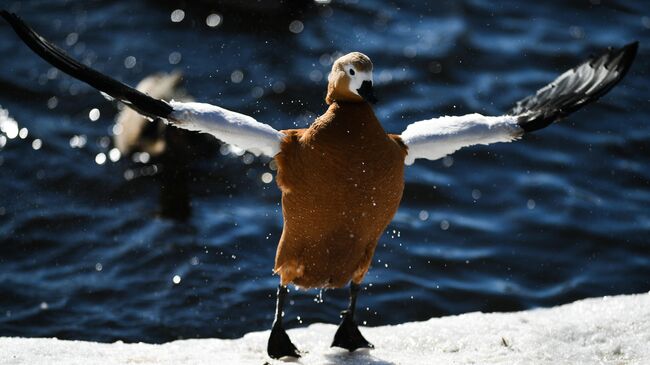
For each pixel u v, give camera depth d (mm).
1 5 19500
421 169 14961
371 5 19500
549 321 9609
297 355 8672
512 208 14117
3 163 15133
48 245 13320
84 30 18859
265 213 14148
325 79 17469
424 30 18703
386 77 17297
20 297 12141
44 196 14484
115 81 8203
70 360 8172
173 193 14703
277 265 8547
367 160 7980
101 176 15031
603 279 12680
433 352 8914
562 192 14469
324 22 19031
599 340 9023
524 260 13000
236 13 19188
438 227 13656
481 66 17641
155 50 18344
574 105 9281
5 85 17078
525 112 9453
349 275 8594
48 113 16531
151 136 15586
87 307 11977
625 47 9648
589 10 19344
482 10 19266
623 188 14664
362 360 8500
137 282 12484
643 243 13398
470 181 14719
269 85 17266
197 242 13320
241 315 11820
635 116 16328
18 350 8430
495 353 8695
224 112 8375
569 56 17875
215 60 18047
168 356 8578
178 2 19531
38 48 7965
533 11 19297
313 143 8008
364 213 8125
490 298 12211
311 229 8203
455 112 16375
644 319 9469
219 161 15367
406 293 12195
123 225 13812
